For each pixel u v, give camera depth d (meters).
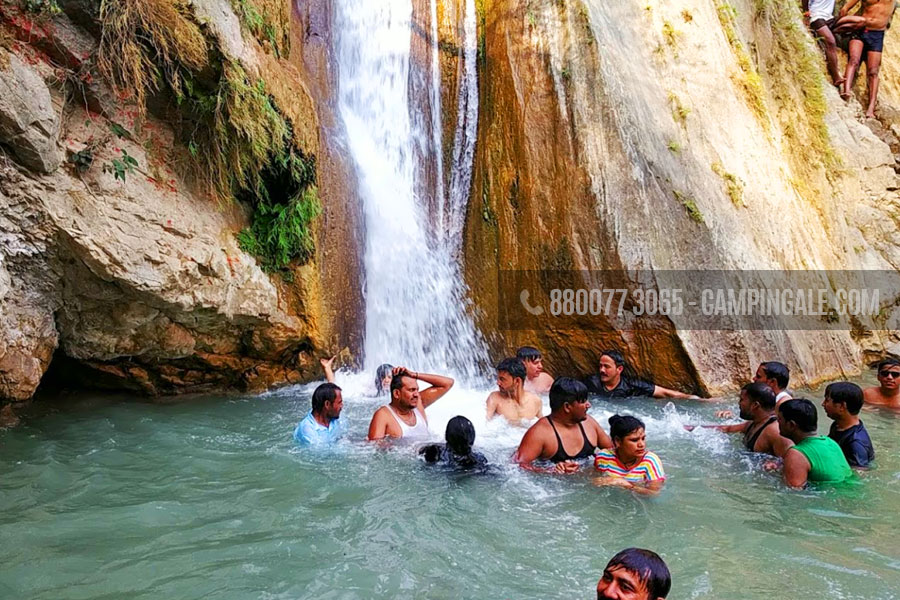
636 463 4.68
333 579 3.16
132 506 3.97
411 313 8.66
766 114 9.51
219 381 7.34
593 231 7.92
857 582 3.24
